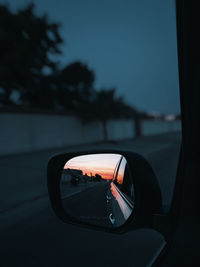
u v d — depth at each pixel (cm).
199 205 62
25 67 1606
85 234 247
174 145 1380
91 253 206
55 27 1748
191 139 63
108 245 218
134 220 78
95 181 94
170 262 65
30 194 441
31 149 1562
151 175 81
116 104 2244
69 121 2002
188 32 56
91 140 2308
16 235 257
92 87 2181
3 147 1370
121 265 183
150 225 75
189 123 62
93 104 2141
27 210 346
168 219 72
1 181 579
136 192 79
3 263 202
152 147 1338
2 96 1688
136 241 221
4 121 1393
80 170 94
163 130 4781
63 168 100
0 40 1427
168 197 277
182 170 68
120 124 2984
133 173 81
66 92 2083
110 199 99
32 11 1673
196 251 59
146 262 182
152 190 78
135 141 2119
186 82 60
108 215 95
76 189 96
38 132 1647
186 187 65
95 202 93
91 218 93
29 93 1873
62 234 252
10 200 404
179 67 62
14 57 1462
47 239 242
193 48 57
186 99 61
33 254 213
